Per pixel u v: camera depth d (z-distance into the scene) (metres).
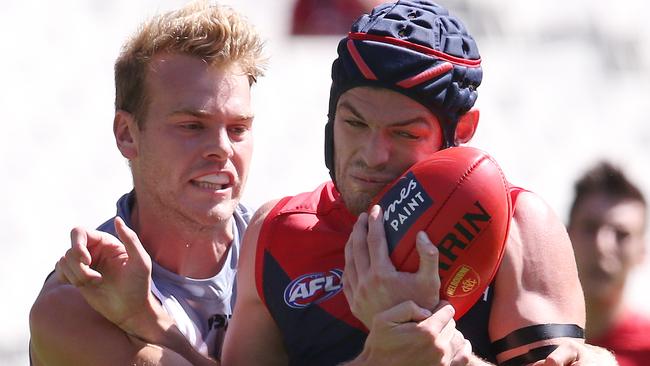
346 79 9.40
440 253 8.66
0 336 20.80
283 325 10.23
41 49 23.62
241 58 11.32
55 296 10.91
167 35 11.23
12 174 22.23
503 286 9.55
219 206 11.30
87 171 22.64
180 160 11.18
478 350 9.59
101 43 23.95
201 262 11.71
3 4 23.83
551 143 25.66
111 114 23.31
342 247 10.14
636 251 15.55
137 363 10.33
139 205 11.71
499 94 26.12
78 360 10.64
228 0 25.47
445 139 9.51
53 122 22.95
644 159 25.70
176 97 11.11
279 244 10.38
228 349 10.72
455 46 9.41
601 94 26.56
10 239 21.66
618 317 15.43
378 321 8.62
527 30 27.14
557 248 9.70
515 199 9.88
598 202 15.47
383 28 9.34
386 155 9.27
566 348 8.92
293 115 24.12
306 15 25.50
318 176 23.38
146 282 10.22
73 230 9.70
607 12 27.47
